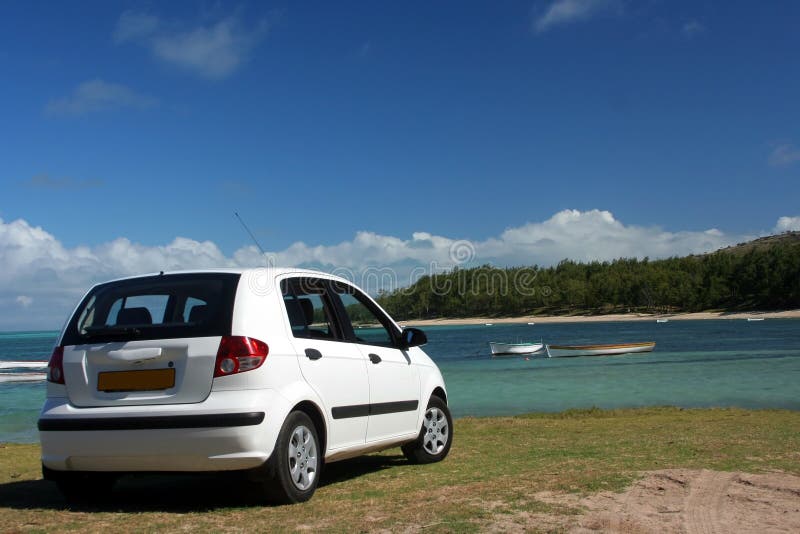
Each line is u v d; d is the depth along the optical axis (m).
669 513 5.07
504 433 11.98
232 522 5.02
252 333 5.59
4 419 23.19
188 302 5.82
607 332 109.12
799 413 16.98
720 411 17.95
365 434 6.71
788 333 85.38
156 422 5.36
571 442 10.08
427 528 4.70
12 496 6.55
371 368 6.88
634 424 13.85
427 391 7.95
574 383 33.19
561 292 180.00
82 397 5.70
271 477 5.46
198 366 5.46
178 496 6.33
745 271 158.38
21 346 126.25
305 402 5.87
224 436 5.29
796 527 4.71
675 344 68.44
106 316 6.01
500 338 99.00
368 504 5.58
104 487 6.27
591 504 5.33
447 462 8.09
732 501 5.43
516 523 4.80
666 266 188.50
